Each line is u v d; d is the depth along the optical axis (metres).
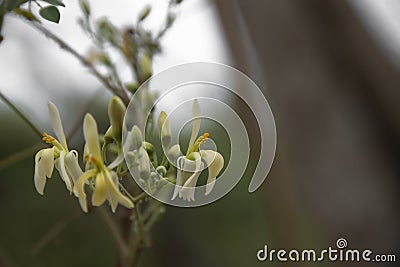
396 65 0.44
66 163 0.27
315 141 0.46
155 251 0.90
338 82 0.45
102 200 0.26
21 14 0.32
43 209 0.75
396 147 0.45
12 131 0.75
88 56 0.34
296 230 0.50
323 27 0.45
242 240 0.95
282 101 0.46
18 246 0.75
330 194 0.46
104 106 0.48
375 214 0.45
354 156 0.45
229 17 0.45
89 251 0.77
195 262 0.93
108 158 0.29
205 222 0.95
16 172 0.77
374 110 0.45
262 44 0.46
